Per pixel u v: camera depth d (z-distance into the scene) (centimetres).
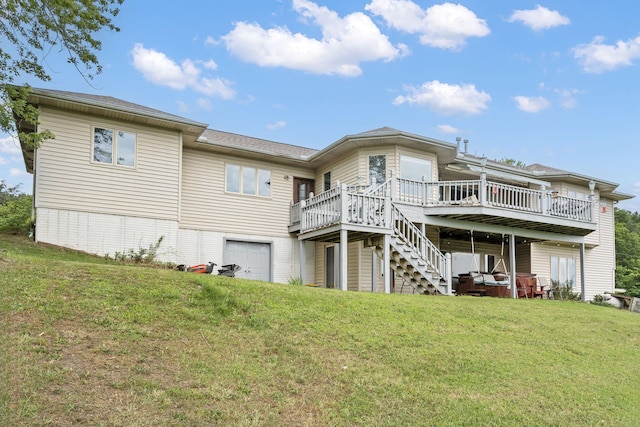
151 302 718
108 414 434
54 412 421
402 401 564
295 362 621
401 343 743
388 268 1415
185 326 663
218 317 716
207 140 1728
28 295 664
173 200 1580
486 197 1670
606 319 1207
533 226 1836
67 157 1433
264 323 726
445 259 1484
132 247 1496
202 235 1748
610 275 2503
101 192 1470
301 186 2025
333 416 511
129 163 1525
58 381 471
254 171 1895
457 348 759
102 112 1469
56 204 1403
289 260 1906
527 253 2238
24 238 1406
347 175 1852
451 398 590
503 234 1814
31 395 440
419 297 1129
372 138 1702
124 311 670
